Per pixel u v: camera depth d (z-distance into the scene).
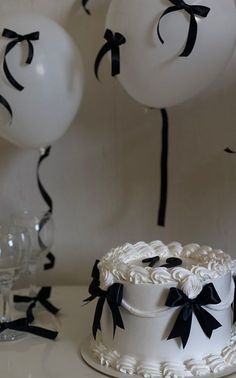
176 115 1.42
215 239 1.45
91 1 1.38
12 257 1.16
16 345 1.15
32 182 1.48
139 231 1.48
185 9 1.07
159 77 1.13
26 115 1.20
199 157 1.43
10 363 1.08
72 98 1.23
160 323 1.00
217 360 1.01
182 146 1.43
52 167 1.47
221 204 1.44
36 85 1.17
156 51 1.10
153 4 1.10
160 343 1.01
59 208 1.49
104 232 1.49
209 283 1.01
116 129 1.44
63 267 1.51
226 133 1.41
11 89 1.17
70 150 1.46
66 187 1.48
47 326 1.23
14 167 1.47
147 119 1.43
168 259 1.10
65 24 1.40
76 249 1.51
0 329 1.19
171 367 0.99
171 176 1.44
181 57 1.10
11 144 1.46
